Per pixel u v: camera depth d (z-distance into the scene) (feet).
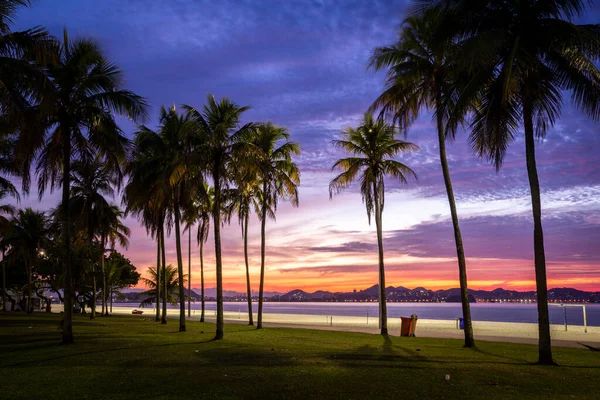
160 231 120.47
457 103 50.90
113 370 40.83
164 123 95.09
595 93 48.67
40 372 39.70
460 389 33.50
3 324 98.94
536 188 49.67
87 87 63.98
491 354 54.70
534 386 34.83
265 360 47.21
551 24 47.11
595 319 384.88
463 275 63.93
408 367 43.11
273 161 104.42
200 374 38.86
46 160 68.23
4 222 121.80
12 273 202.39
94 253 177.99
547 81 51.19
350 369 41.65
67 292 63.41
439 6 51.08
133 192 95.25
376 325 124.06
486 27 50.98
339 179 90.53
